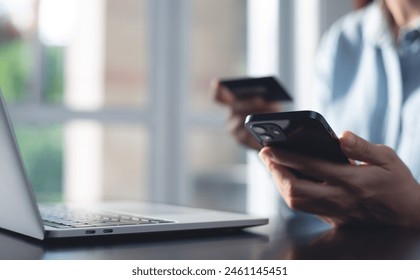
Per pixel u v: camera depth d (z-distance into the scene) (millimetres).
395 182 621
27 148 2281
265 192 2133
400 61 1185
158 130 2076
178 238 589
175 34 2098
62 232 521
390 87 1167
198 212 742
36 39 2131
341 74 1293
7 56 2066
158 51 2074
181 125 2100
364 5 1356
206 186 2490
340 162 607
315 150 595
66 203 968
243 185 2465
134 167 2650
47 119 1938
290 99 1068
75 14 2375
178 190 2098
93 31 2461
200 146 2465
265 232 658
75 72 2389
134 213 716
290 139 580
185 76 2109
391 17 1210
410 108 1119
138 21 2479
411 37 1162
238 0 2387
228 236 614
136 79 2500
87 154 2549
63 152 2416
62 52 2256
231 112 1113
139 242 553
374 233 636
